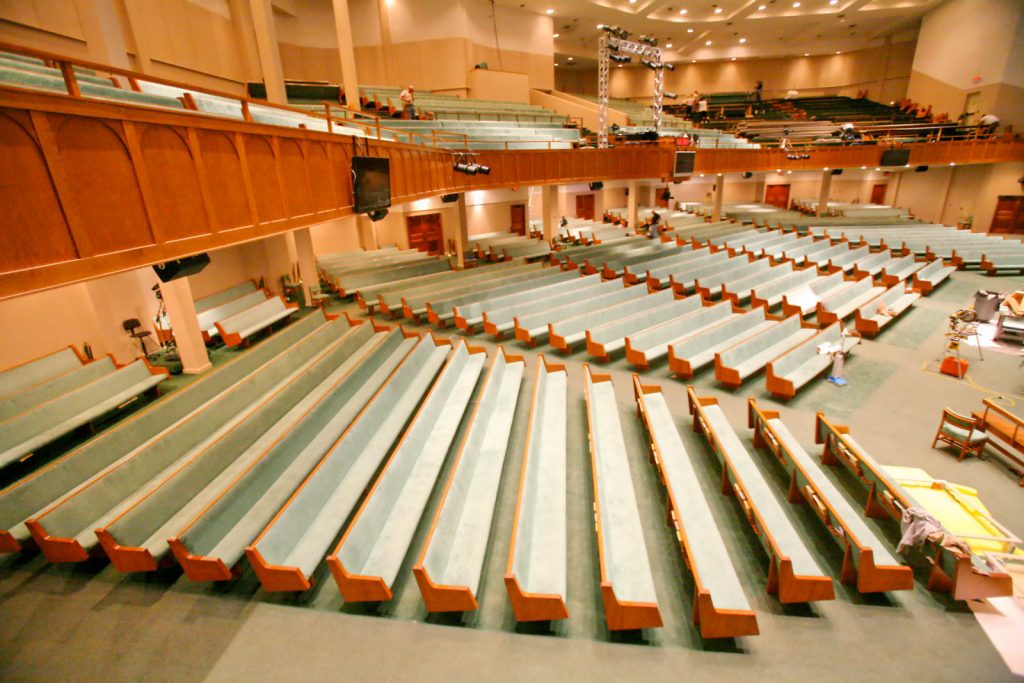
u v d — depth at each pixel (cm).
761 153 1948
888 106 2572
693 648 402
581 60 2811
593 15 2233
